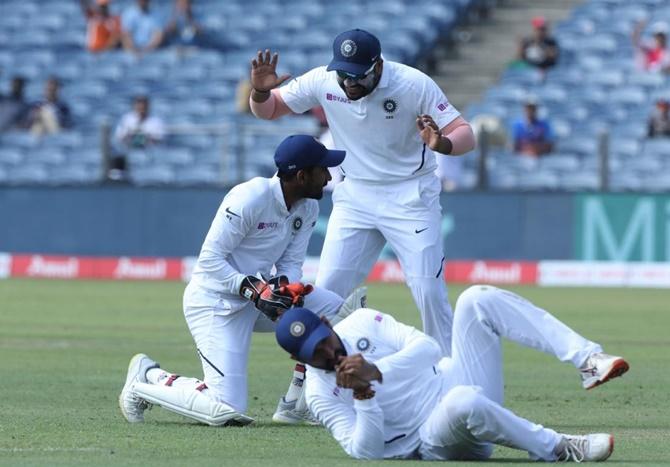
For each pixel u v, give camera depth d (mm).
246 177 78812
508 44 96562
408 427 21938
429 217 30453
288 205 27094
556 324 22234
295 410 27969
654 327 52344
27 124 88188
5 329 50594
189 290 27672
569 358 22109
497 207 73625
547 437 21859
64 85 94250
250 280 26641
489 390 22266
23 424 27391
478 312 22156
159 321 54219
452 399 21203
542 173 78125
